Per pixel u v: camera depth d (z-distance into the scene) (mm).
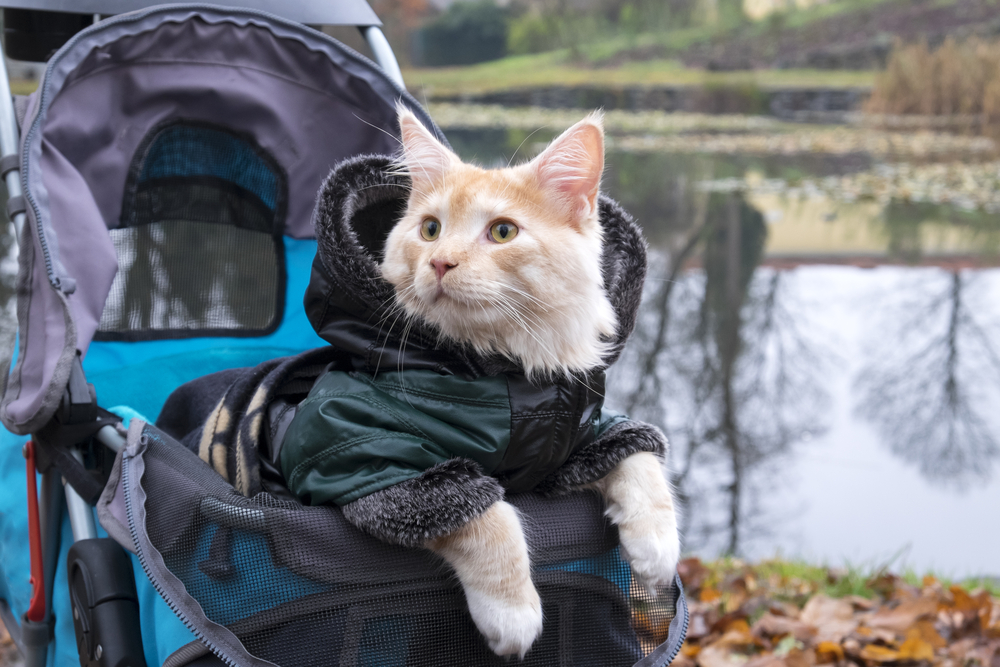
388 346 1472
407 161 1729
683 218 10375
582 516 1503
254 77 2324
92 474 1783
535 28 25484
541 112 18719
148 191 2375
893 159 13742
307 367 1742
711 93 20297
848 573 3584
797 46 23328
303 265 2504
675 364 7051
